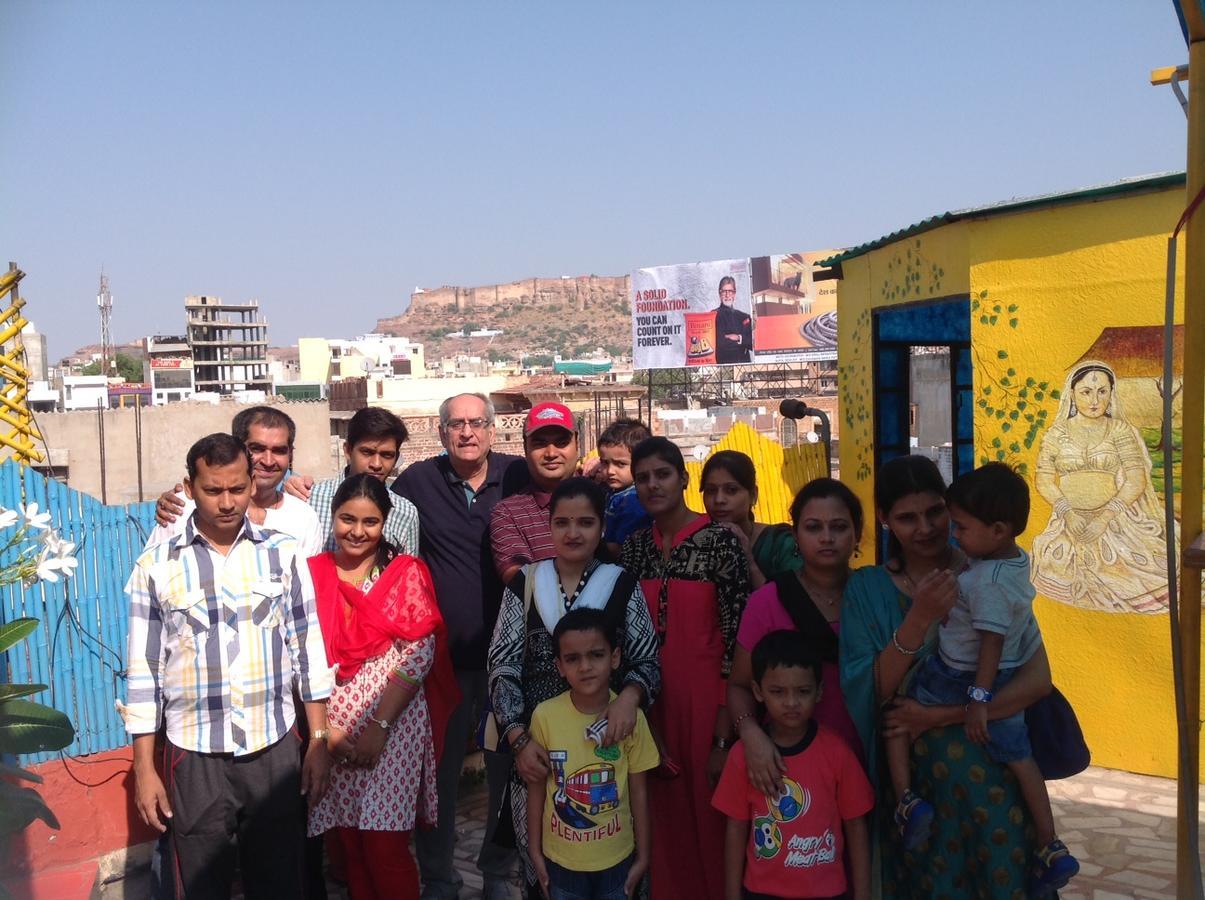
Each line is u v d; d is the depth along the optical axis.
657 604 3.68
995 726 2.95
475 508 4.55
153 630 3.46
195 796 3.44
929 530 3.03
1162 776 5.62
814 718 3.18
